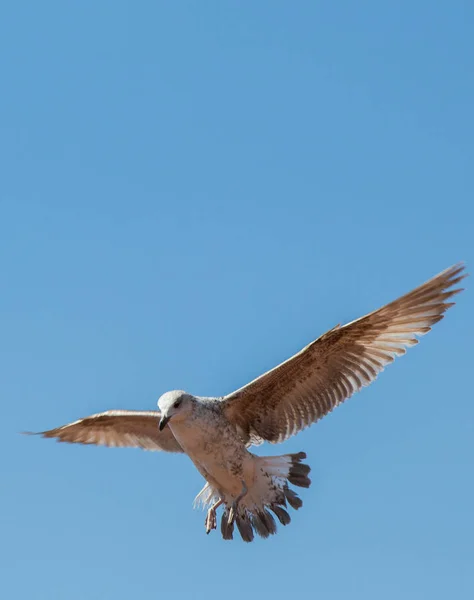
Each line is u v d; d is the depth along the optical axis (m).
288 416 17.28
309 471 17.25
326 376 16.92
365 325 16.25
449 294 16.08
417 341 16.41
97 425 18.84
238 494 17.31
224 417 17.00
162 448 18.77
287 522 17.06
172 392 16.77
